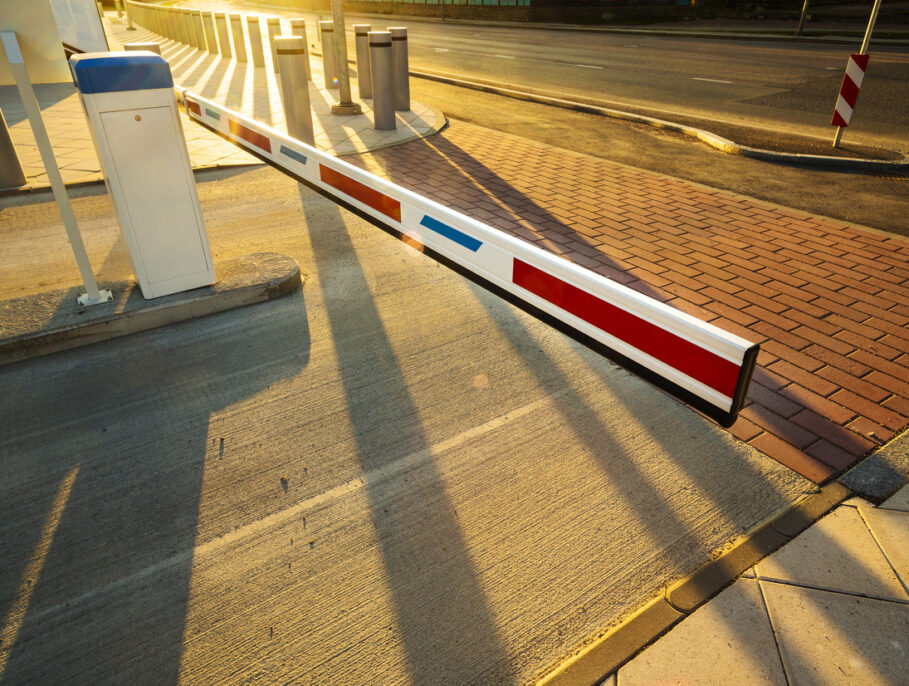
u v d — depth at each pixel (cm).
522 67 1562
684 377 145
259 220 567
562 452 285
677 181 688
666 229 550
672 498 258
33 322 365
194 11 2022
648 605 213
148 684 190
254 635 204
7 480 271
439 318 402
